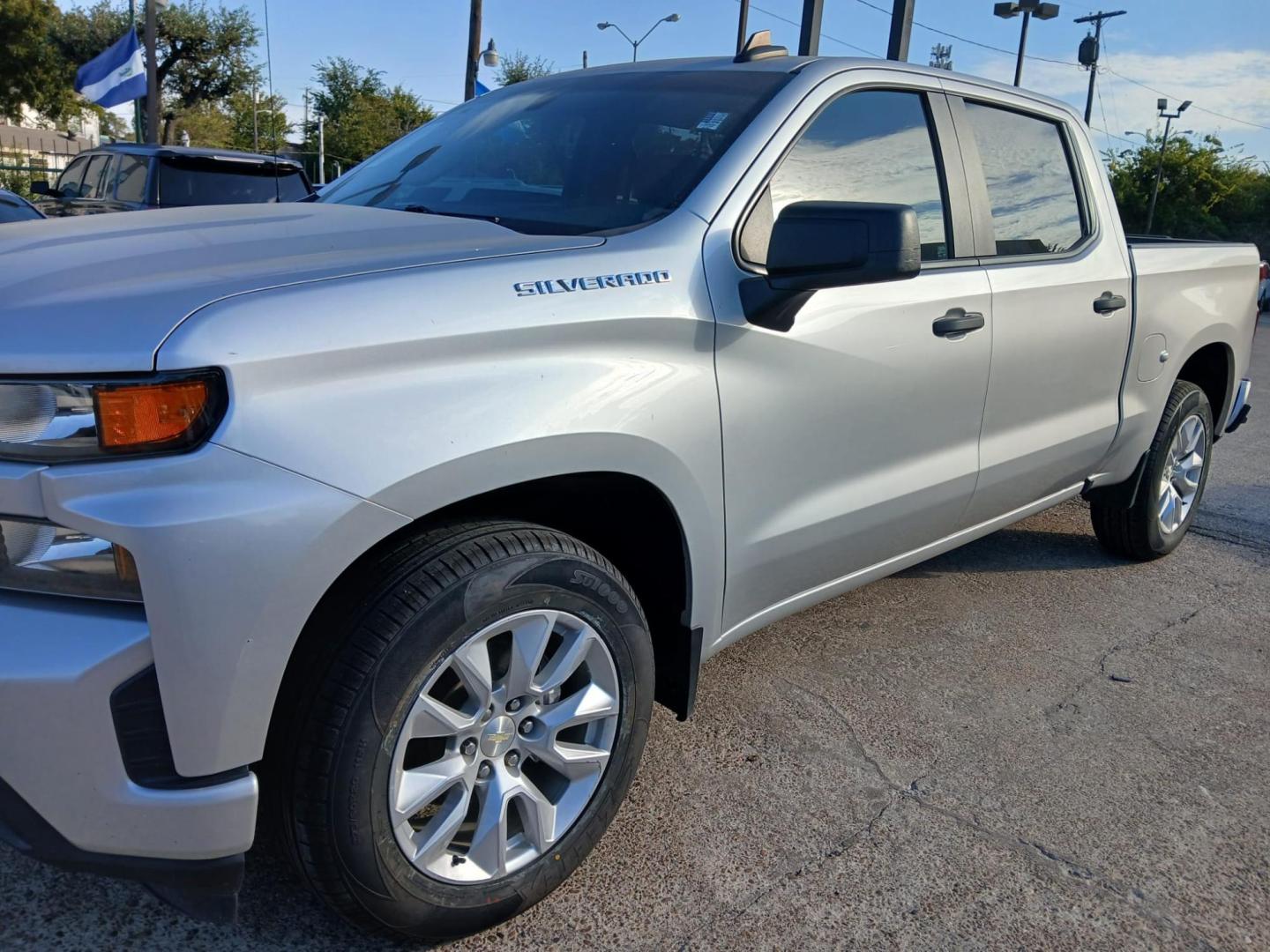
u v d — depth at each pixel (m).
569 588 2.04
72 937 2.04
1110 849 2.55
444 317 1.87
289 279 1.82
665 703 2.56
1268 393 10.30
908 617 3.93
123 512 1.57
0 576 1.64
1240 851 2.57
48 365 1.60
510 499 2.31
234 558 1.61
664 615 2.50
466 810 2.00
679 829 2.52
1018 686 3.40
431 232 2.31
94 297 1.73
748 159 2.55
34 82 36.47
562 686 2.18
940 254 3.10
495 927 2.16
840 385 2.66
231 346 1.64
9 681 1.59
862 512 2.85
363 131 43.47
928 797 2.72
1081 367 3.68
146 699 1.63
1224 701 3.38
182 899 1.79
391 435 1.77
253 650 1.66
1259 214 49.34
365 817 1.82
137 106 24.33
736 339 2.37
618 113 2.90
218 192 10.64
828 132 2.79
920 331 2.90
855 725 3.07
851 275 2.20
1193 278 4.33
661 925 2.19
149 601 1.58
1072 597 4.25
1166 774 2.91
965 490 3.26
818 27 12.09
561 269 2.09
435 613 1.83
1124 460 4.21
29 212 9.84
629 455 2.13
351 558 1.74
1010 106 3.56
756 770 2.80
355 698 1.78
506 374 1.94
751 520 2.53
